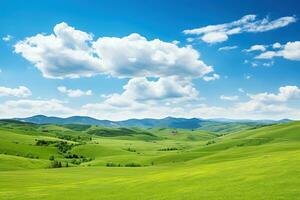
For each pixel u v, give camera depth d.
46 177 127.38
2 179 119.06
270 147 184.62
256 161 80.56
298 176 56.16
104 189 75.00
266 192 50.44
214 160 167.25
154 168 161.38
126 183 80.75
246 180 60.00
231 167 77.94
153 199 57.44
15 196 72.75
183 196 56.19
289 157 76.62
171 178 76.62
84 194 71.00
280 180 55.38
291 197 46.59
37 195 73.00
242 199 49.03
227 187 57.50
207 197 53.19
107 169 163.50
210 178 68.12
